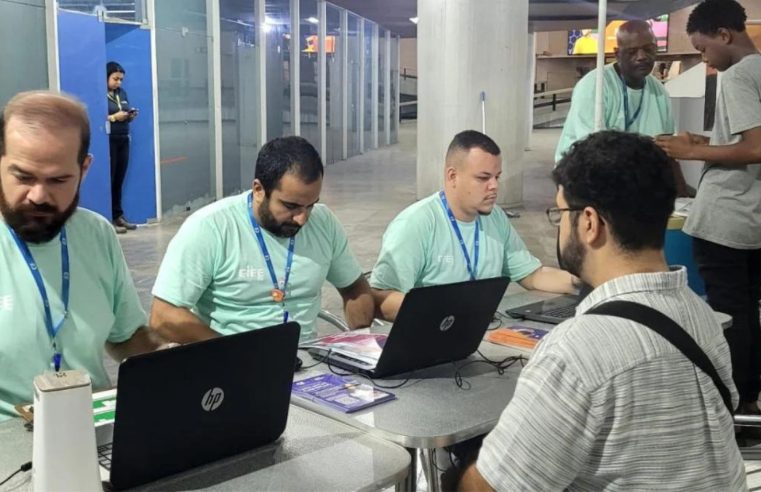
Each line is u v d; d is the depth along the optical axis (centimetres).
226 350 151
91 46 687
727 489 121
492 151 266
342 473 154
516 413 120
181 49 837
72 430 130
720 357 124
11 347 180
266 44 1077
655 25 1964
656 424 116
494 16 810
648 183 122
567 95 2697
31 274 184
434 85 834
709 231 313
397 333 199
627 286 122
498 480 120
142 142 779
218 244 239
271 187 231
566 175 129
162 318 233
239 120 998
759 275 323
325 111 1373
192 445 152
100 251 202
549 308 273
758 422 223
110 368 302
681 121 574
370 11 1537
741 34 308
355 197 998
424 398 192
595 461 117
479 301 211
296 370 212
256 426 162
